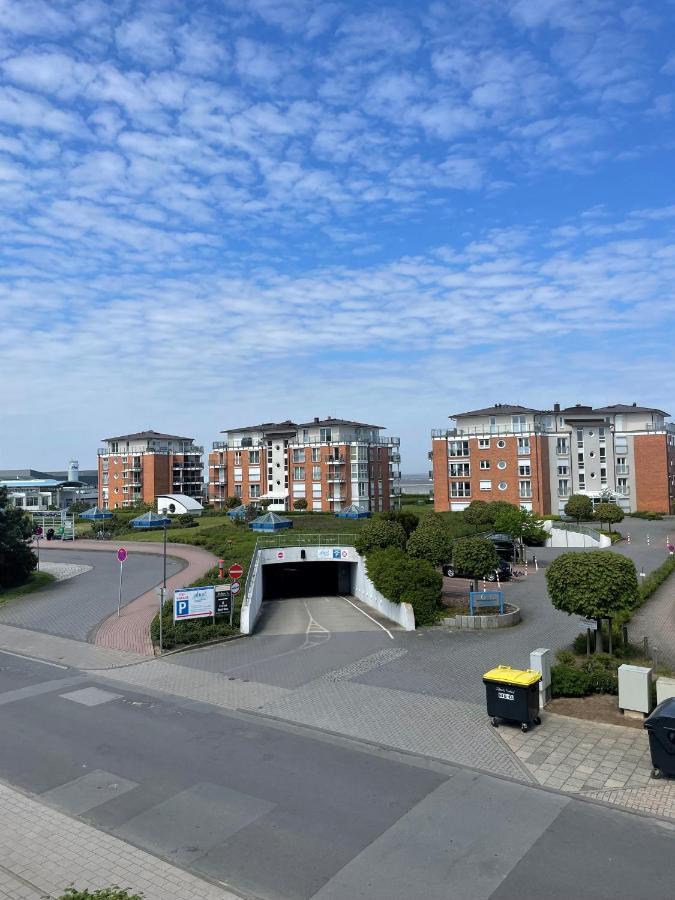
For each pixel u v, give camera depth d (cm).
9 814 1036
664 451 7419
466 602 2783
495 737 1317
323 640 2312
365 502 8862
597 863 861
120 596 2834
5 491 3709
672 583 3109
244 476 9650
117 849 925
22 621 2633
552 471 7462
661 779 1108
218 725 1427
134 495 10344
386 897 798
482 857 881
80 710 1548
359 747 1285
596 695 1558
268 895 809
